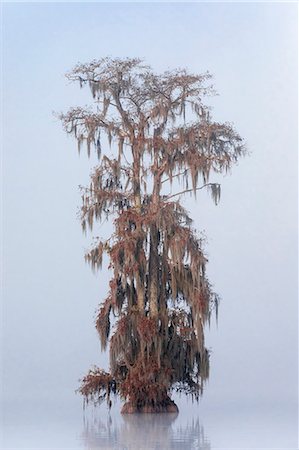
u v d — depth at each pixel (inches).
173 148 1664.6
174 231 1620.3
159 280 1638.8
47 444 1125.1
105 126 1699.1
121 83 1690.5
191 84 1690.5
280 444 1083.3
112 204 1678.2
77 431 1294.3
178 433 1226.6
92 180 1688.0
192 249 1619.1
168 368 1610.5
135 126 1694.1
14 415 1681.8
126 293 1633.9
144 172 1678.2
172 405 1631.4
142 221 1624.0
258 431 1247.5
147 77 1691.7
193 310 1621.6
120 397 1630.2
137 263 1615.4
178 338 1630.2
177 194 1674.5
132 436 1198.3
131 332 1614.2
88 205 1681.8
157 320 1620.3
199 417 1518.2
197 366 1632.6
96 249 1659.7
